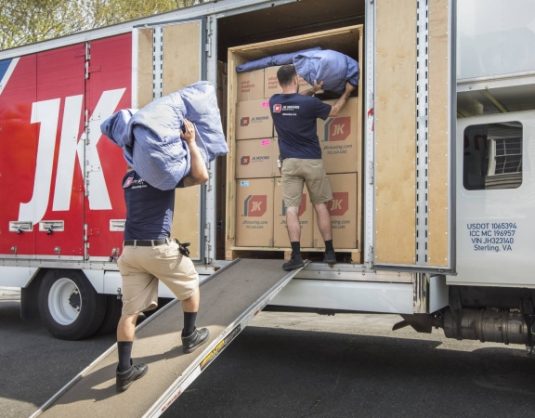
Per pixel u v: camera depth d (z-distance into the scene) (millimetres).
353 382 5027
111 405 3389
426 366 5566
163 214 3682
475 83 4582
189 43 5715
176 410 4312
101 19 16297
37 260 6848
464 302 4992
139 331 4379
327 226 5016
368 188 4758
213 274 5250
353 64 5133
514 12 4473
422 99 4520
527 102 4934
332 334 7184
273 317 8586
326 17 5980
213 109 3971
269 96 5617
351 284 4863
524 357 5906
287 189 5059
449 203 4383
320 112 4988
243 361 5777
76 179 6551
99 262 6336
